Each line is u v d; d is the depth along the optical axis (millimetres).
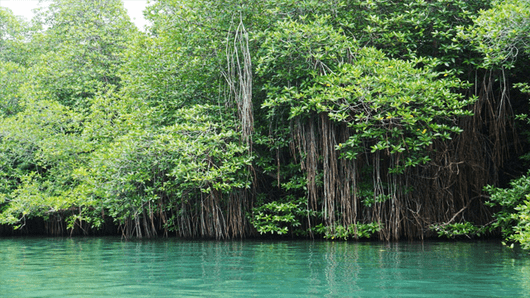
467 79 11945
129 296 4711
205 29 12250
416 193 11812
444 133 10297
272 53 11242
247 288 5094
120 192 12984
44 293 4945
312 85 11469
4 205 17250
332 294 4742
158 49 14031
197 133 12023
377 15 11914
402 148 10383
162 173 13078
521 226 8836
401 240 11812
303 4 11422
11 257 8766
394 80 10125
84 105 17969
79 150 15758
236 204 12766
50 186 15992
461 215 12109
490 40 9828
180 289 5078
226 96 12922
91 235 16656
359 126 10344
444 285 5230
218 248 10031
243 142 12016
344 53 11227
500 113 11148
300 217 13117
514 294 4738
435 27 11344
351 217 11477
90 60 17719
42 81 18078
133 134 12172
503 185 12961
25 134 15984
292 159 12969
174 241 12320
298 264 7133
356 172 11539
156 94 14023
